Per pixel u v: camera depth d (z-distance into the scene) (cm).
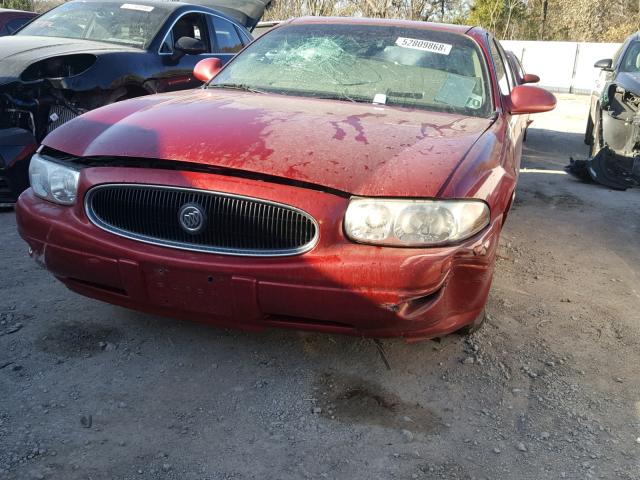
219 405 255
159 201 250
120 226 258
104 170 260
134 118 292
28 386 258
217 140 259
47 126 504
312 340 307
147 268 250
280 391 267
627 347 330
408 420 253
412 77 367
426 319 244
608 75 810
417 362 295
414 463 229
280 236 239
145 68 570
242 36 784
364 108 328
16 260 389
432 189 238
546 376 294
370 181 239
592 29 3247
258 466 223
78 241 260
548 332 340
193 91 362
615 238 523
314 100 340
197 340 302
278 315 248
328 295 235
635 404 276
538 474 228
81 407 248
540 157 895
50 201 275
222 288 243
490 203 254
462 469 227
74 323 311
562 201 635
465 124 316
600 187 711
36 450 222
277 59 391
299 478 218
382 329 244
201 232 246
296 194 237
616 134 709
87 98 518
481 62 382
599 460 237
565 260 462
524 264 446
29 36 592
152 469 218
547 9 3384
